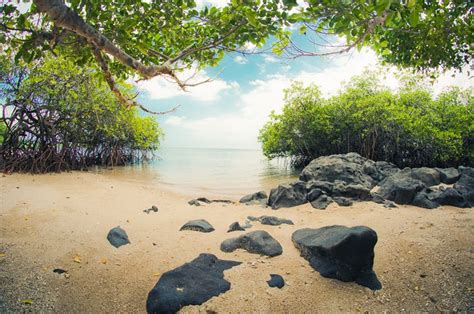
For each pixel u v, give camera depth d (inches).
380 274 171.6
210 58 220.8
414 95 824.3
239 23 185.0
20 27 132.5
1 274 159.5
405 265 178.9
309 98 900.6
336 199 317.1
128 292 155.9
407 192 308.8
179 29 210.7
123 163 1026.1
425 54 226.7
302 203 324.2
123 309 145.9
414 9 120.9
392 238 209.6
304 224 251.6
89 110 660.7
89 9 150.5
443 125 788.6
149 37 214.7
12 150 568.1
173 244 205.8
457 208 291.3
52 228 223.5
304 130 913.5
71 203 304.0
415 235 213.8
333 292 157.8
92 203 316.5
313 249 180.7
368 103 788.0
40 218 245.4
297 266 177.0
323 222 253.4
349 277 164.7
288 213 293.9
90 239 208.1
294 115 895.1
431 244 199.6
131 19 176.6
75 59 211.5
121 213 283.7
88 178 543.2
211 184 575.8
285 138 949.2
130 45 192.4
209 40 213.8
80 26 128.9
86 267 173.8
